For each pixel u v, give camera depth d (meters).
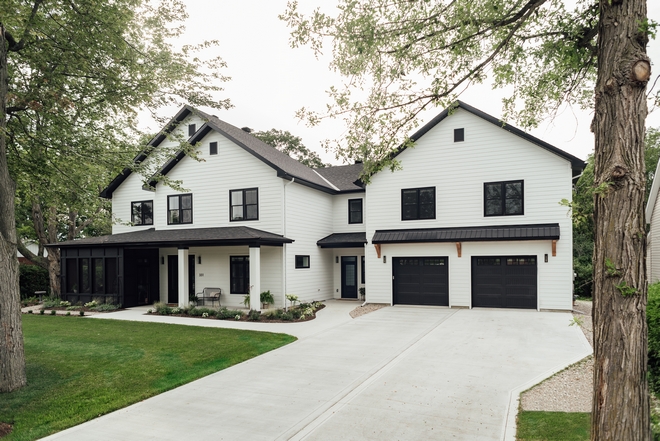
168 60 11.05
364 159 6.22
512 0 5.67
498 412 6.05
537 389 6.96
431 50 5.93
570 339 10.64
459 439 5.22
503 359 8.88
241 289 18.02
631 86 3.86
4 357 7.34
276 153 21.44
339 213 21.62
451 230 16.45
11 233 7.69
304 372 8.28
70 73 9.94
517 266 15.68
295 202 18.27
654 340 5.89
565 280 14.93
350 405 6.46
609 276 3.84
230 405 6.60
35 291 22.48
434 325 12.88
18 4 8.38
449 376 7.80
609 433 3.74
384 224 17.70
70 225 23.38
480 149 16.27
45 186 11.83
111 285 18.34
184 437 5.49
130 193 21.81
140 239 17.67
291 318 14.34
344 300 20.25
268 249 17.52
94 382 7.80
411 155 17.36
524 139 15.58
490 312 15.11
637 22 3.87
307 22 5.58
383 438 5.31
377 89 5.99
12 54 9.35
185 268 16.62
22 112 9.98
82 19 9.28
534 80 6.64
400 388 7.19
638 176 3.82
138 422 6.01
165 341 11.12
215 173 18.84
